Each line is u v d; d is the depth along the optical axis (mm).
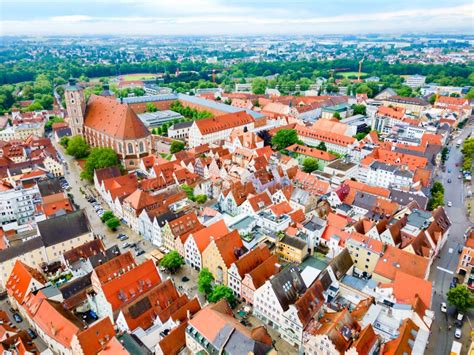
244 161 184625
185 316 88312
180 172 174375
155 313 89812
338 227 125375
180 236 121062
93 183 188125
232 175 170375
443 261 123500
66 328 85438
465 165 197625
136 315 87438
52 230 123250
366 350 75375
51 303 93250
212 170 179875
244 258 104188
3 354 78812
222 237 109812
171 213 133625
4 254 112625
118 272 101500
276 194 149625
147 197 145500
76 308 101062
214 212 142625
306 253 119938
